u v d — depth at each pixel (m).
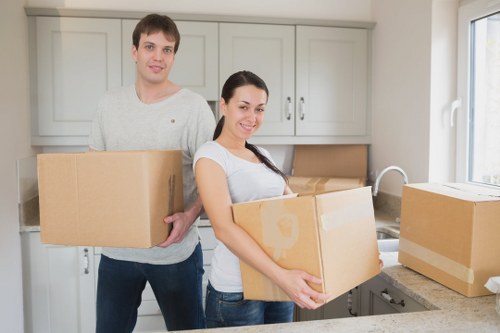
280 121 2.71
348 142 2.81
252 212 1.12
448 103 2.20
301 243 1.04
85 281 2.36
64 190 1.22
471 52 2.11
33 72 2.47
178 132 1.56
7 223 2.11
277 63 2.69
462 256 1.25
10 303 2.14
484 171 2.04
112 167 1.19
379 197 2.74
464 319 1.09
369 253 1.22
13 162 2.20
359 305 1.70
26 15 2.44
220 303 1.28
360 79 2.80
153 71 1.47
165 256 1.52
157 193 1.24
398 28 2.49
